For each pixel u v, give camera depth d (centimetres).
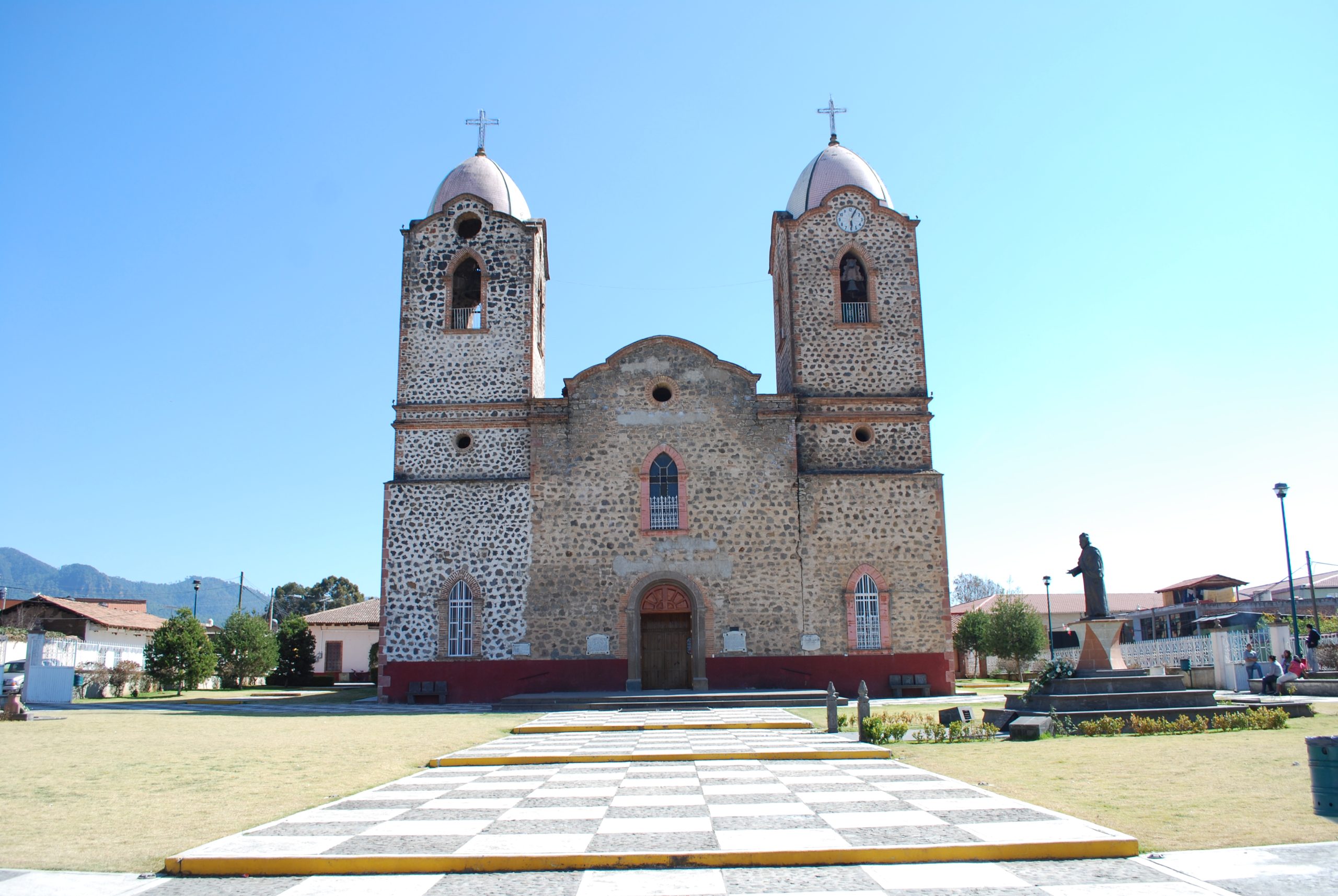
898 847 879
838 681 3519
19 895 798
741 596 3566
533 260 3872
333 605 10619
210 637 5731
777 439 3684
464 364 3784
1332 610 6619
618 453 3669
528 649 3531
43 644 3925
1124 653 5084
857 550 3616
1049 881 795
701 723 2439
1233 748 1675
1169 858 874
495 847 921
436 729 2398
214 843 957
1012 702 2375
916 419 3762
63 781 1436
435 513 3638
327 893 793
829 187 4050
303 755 1798
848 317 3894
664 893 773
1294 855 881
